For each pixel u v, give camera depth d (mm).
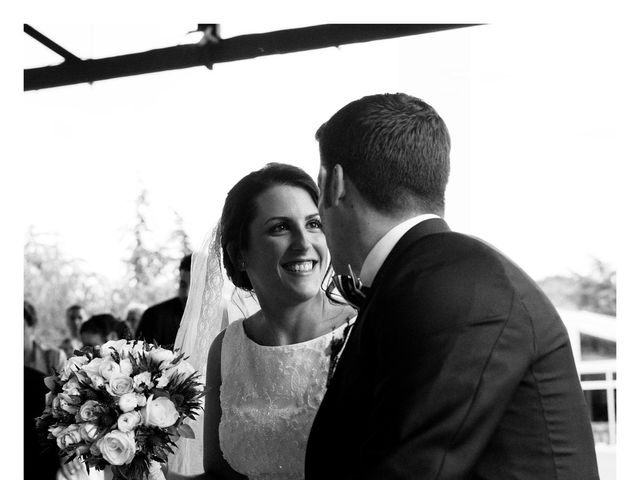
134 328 5414
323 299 2256
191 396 1903
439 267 1225
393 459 1098
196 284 2521
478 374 1132
